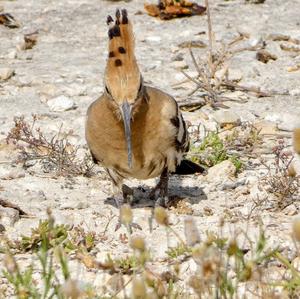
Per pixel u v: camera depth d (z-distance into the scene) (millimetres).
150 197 12172
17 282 8195
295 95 16188
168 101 11164
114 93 10664
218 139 13570
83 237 10500
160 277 9211
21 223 11125
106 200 12031
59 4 21344
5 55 18203
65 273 7719
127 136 10609
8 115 15141
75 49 18641
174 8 20172
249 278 8125
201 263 7605
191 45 18453
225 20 20016
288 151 13367
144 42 18859
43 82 16625
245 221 11094
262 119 14984
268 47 18391
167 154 11273
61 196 12102
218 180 12664
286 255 9906
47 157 13195
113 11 20812
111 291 9312
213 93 15867
